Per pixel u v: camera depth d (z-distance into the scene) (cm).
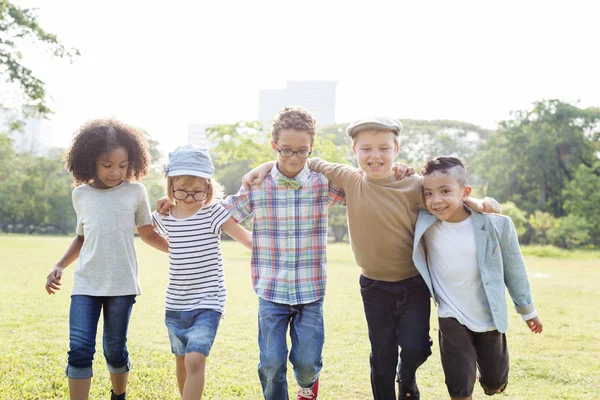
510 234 286
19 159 4778
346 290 943
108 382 350
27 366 380
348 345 498
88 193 304
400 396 304
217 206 299
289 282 290
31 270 1134
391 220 290
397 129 291
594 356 468
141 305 719
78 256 319
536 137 4091
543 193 4206
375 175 292
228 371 389
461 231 287
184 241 292
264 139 2327
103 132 299
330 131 5275
